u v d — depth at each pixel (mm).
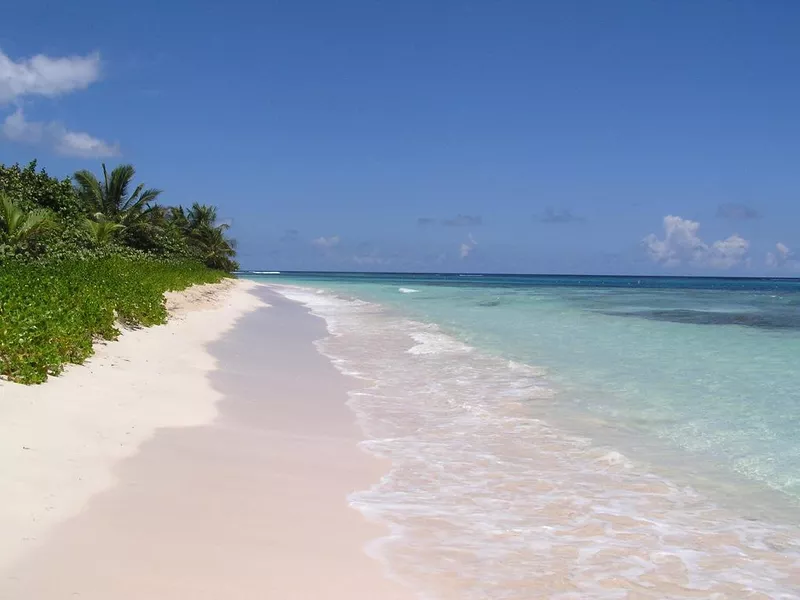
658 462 7246
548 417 9227
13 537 4223
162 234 43281
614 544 5156
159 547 4434
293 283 85000
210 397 9336
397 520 5488
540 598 4273
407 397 10547
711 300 44750
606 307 33625
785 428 8586
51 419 6715
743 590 4465
